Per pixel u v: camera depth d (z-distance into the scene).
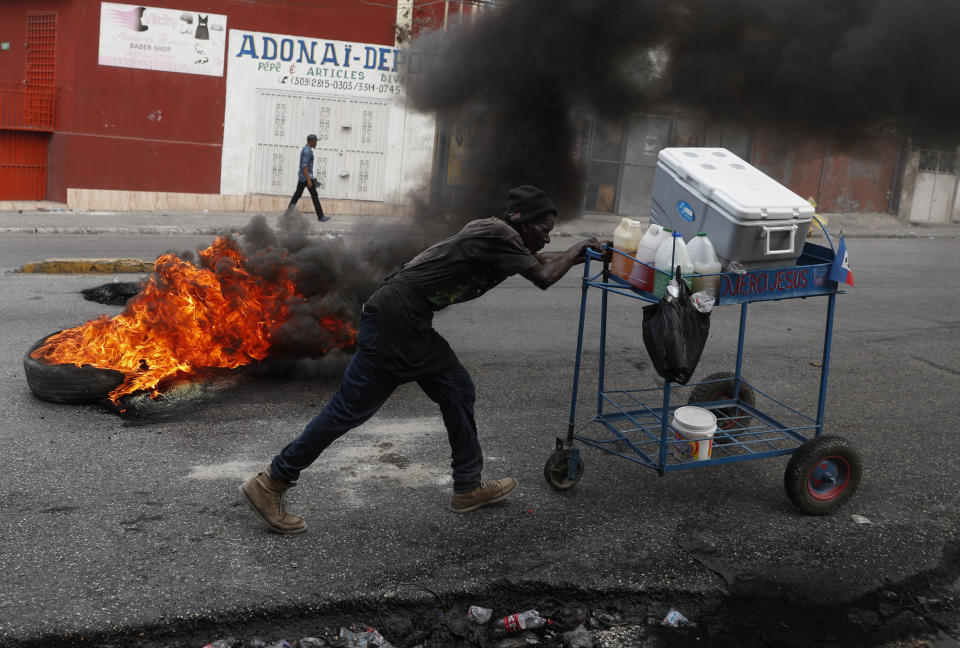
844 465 3.94
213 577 3.19
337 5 16.67
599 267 11.71
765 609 3.20
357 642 2.91
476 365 6.40
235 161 16.89
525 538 3.61
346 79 17.05
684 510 3.96
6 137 15.65
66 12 15.36
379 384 3.38
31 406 5.00
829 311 4.04
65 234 13.30
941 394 6.09
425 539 3.57
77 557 3.29
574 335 7.54
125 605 2.98
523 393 5.74
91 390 5.04
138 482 4.02
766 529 3.79
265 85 16.73
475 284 3.50
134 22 15.64
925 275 12.56
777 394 5.93
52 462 4.20
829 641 3.03
